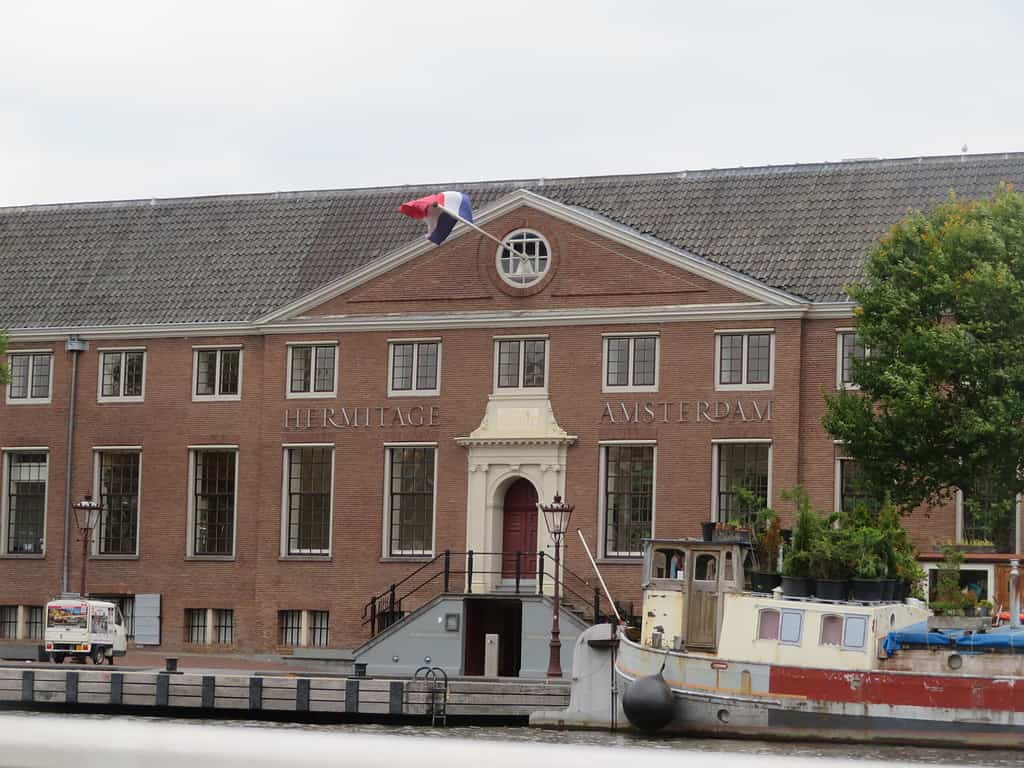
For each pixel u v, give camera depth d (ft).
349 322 184.75
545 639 164.55
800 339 168.66
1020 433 134.72
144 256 202.18
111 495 194.70
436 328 181.88
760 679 122.01
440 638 168.86
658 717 123.65
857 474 165.89
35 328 197.06
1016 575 123.03
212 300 193.36
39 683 143.33
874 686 118.73
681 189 184.03
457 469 179.83
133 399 194.18
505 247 179.52
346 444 184.14
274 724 131.03
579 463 175.32
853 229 174.09
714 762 37.65
